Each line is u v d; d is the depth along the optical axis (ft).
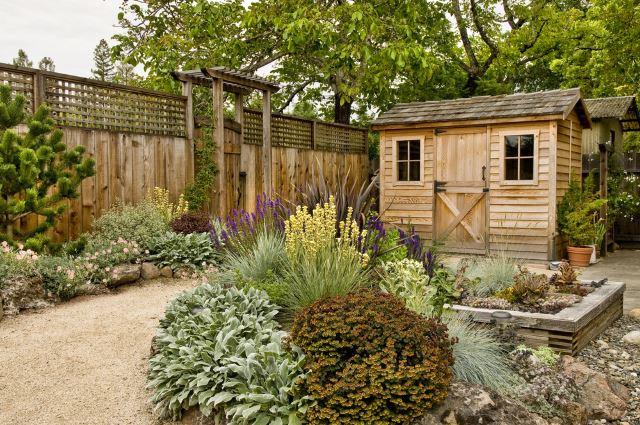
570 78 61.41
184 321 13.61
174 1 43.32
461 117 33.17
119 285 21.18
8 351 14.38
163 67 40.86
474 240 33.58
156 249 23.56
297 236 16.56
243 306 14.28
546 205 31.24
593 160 37.91
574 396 11.48
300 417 9.36
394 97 53.72
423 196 35.22
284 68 50.70
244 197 33.50
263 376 10.46
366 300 10.29
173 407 10.98
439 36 53.01
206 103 43.06
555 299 16.21
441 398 9.54
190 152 29.25
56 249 21.18
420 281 14.25
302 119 38.47
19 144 19.71
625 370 13.76
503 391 11.16
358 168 45.24
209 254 23.65
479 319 14.52
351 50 38.65
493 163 32.78
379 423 9.03
